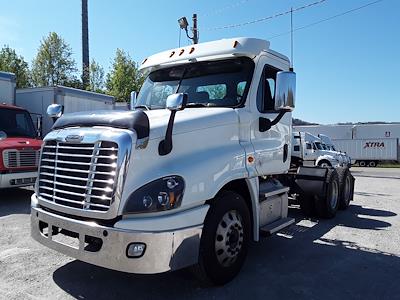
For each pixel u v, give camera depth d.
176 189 3.90
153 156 3.92
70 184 4.07
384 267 5.41
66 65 44.06
